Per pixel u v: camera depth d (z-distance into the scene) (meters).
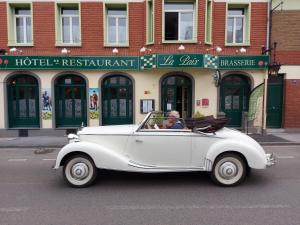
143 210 4.72
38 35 13.26
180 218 4.39
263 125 13.44
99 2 13.20
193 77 13.38
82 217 4.45
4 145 11.05
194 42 12.79
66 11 13.63
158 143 6.02
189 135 6.00
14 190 5.79
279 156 8.95
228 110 13.95
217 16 13.35
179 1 12.89
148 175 6.79
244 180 6.35
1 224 4.21
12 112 13.72
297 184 6.09
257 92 12.68
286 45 13.55
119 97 13.79
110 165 5.93
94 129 6.39
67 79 13.72
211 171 5.99
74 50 13.40
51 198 5.31
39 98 13.43
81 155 5.96
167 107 13.75
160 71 13.34
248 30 13.43
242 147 5.86
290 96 13.74
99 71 13.39
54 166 5.91
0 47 13.28
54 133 13.46
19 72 13.25
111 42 13.71
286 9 13.41
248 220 4.30
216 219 4.35
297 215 4.48
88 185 5.98
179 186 5.99
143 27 13.34
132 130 6.15
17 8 13.52
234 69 13.45
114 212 4.64
